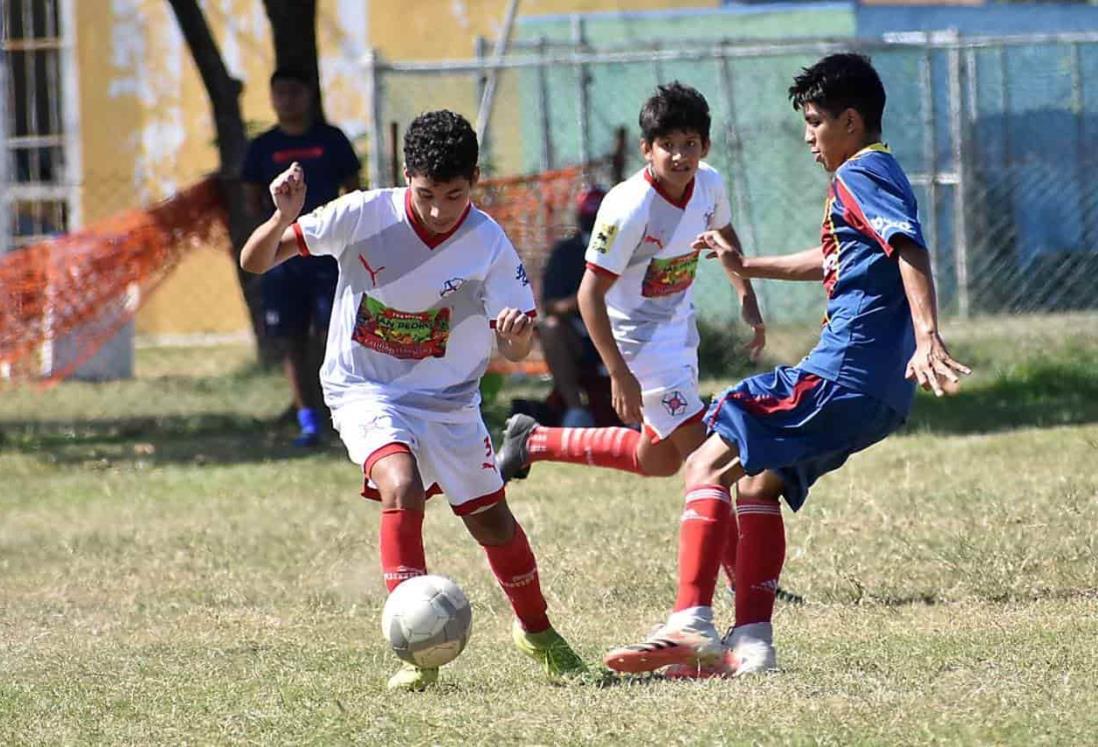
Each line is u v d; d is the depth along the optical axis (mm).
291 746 15164
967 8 70125
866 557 25141
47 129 75438
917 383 17547
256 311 58125
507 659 19953
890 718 14883
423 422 18578
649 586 24406
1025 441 36406
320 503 33625
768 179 66250
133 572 27391
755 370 52844
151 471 39125
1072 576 23266
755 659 17781
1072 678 16391
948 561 24359
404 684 17969
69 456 41969
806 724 14773
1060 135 67125
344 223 18203
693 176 22438
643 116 22266
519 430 25062
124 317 56938
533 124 67938
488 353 18953
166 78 74688
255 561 27953
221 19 73938
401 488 17891
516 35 71938
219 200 53344
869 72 17984
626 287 23297
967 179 62906
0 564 28250
